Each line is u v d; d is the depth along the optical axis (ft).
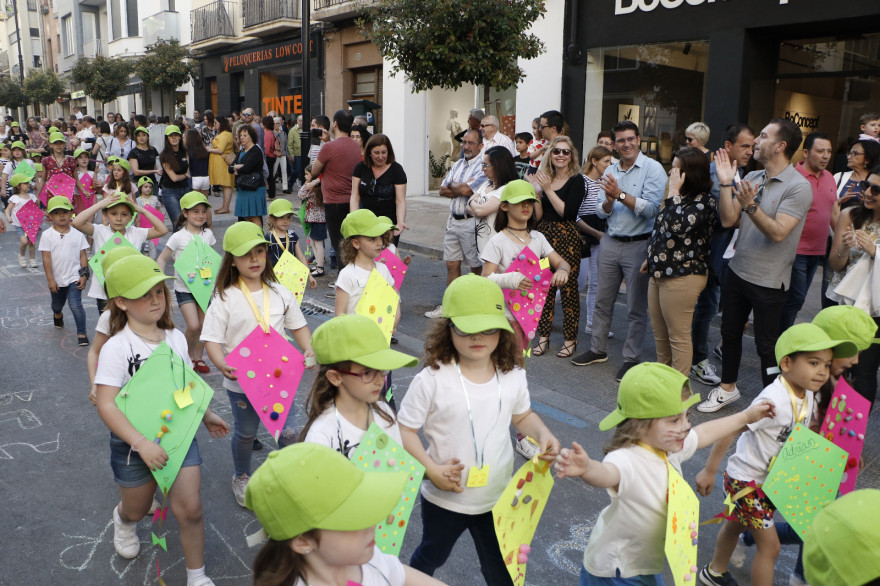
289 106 72.54
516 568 8.57
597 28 38.58
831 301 19.43
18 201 34.60
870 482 14.10
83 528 12.66
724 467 15.06
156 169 40.52
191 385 10.28
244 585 11.13
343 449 8.54
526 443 15.14
